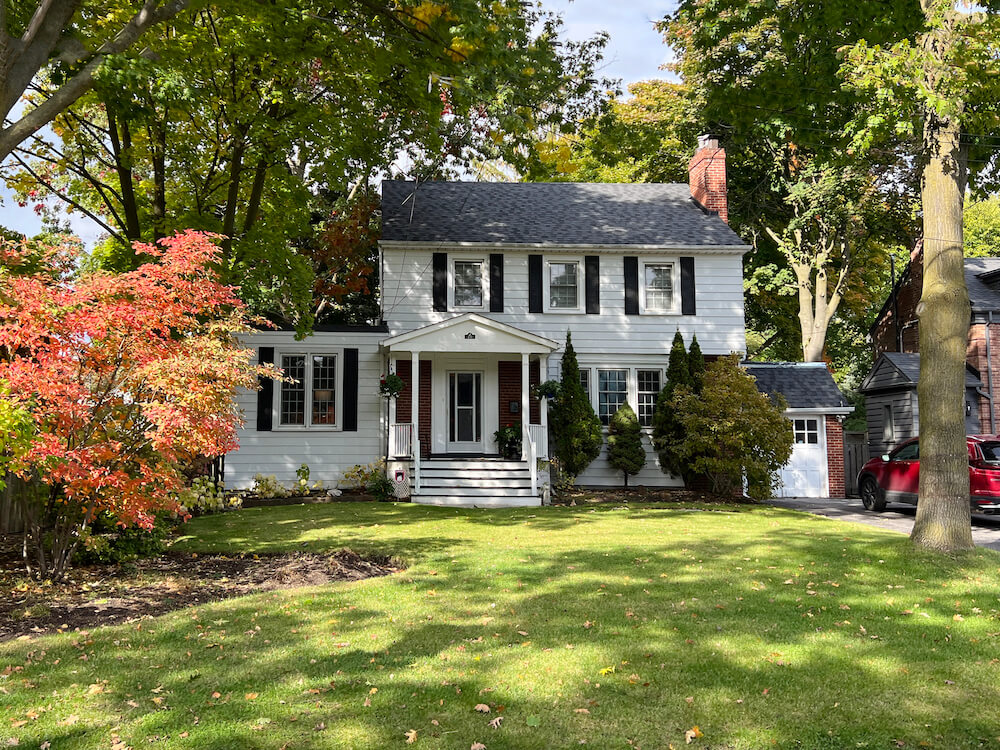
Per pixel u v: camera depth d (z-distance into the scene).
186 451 9.11
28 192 18.08
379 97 16.98
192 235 9.36
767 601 7.75
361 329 21.59
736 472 19.41
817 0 13.15
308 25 14.30
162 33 15.17
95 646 6.26
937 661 5.89
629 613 7.23
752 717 4.82
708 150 24.94
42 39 10.38
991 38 9.63
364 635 6.55
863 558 9.99
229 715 4.79
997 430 22.97
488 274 22.31
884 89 10.08
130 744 4.36
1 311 7.76
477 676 5.49
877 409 26.52
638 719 4.77
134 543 10.73
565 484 20.89
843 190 27.19
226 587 8.93
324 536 12.71
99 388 8.87
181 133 17.58
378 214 28.52
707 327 22.64
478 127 17.98
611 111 16.80
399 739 4.45
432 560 10.31
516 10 14.16
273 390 21.05
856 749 4.39
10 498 12.81
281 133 15.94
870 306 41.69
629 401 22.50
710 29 15.27
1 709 4.87
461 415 22.00
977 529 14.59
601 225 23.53
